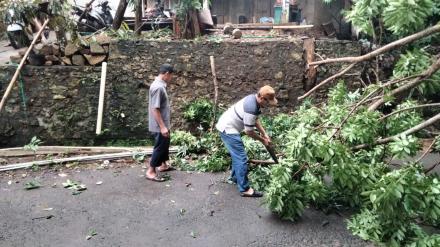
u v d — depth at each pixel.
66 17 6.05
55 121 6.67
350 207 4.44
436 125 7.07
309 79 7.21
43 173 5.39
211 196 4.72
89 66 6.66
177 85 7.03
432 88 4.18
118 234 3.82
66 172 5.45
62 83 6.59
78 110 6.72
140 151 6.21
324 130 4.45
